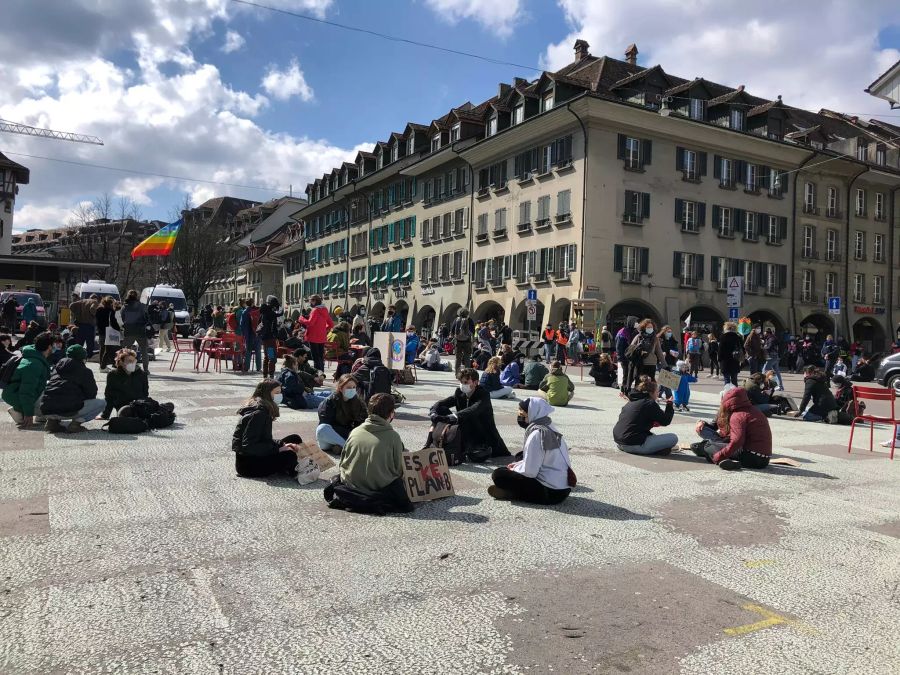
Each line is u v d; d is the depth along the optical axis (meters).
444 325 38.41
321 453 6.93
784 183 40.50
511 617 3.83
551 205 35.56
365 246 56.66
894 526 5.95
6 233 67.81
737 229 38.31
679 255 36.09
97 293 32.94
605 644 3.54
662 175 35.56
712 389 19.75
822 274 42.22
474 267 42.03
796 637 3.71
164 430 9.17
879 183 45.06
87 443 8.12
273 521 5.46
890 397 9.53
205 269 62.34
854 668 3.38
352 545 4.97
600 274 33.50
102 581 4.14
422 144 49.09
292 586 4.18
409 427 10.11
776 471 8.14
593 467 7.96
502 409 12.91
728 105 37.72
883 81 17.45
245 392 13.35
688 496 6.76
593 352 24.84
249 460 6.72
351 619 3.75
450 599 4.06
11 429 8.91
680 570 4.69
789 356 35.47
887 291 45.41
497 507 6.11
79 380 8.74
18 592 3.95
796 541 5.43
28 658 3.22
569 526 5.61
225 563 4.52
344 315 17.36
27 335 13.62
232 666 3.20
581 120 33.44
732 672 3.30
